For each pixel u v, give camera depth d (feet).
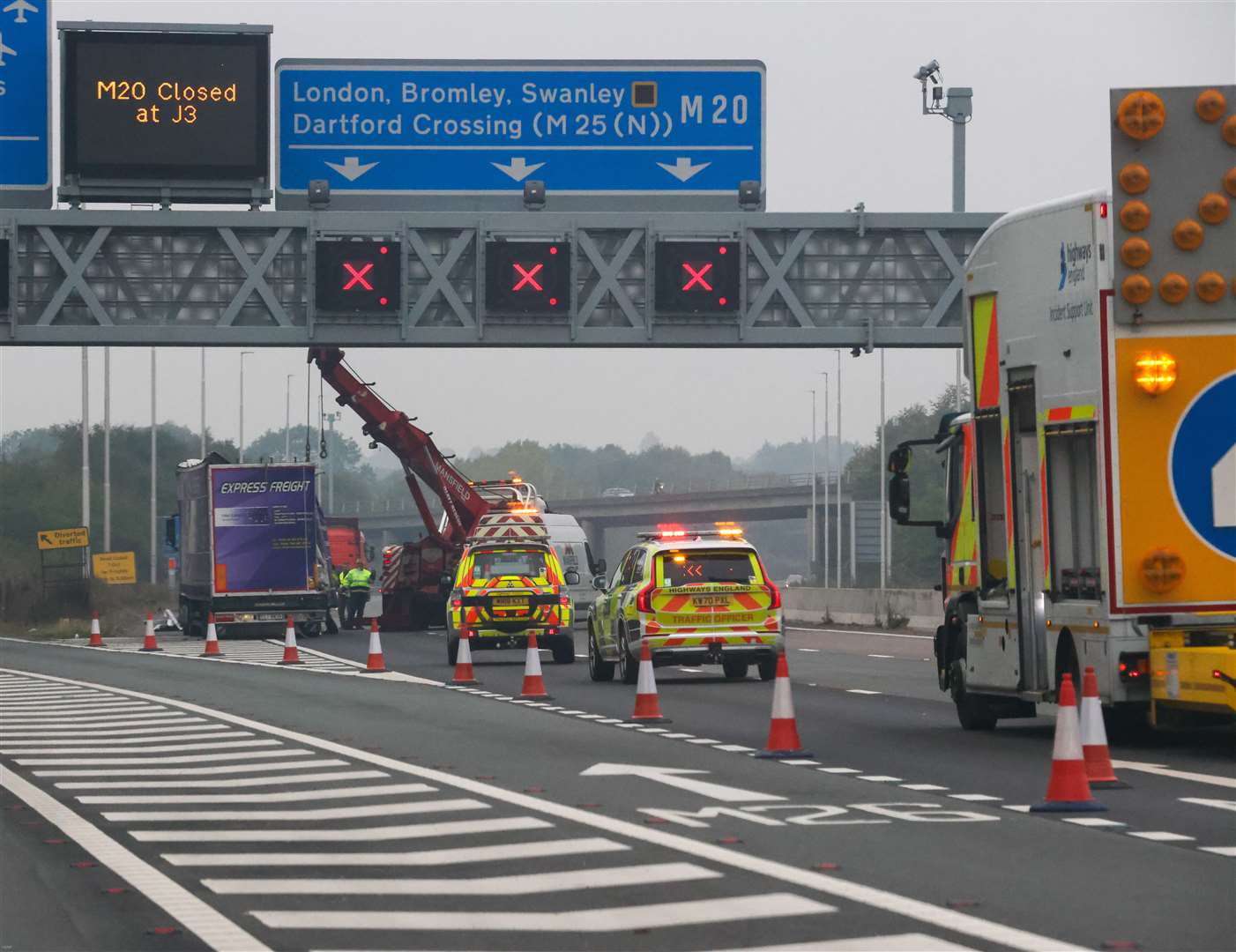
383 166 330.95
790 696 153.79
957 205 357.00
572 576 397.39
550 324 337.72
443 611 475.72
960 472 180.86
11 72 327.47
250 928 83.71
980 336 167.02
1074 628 151.12
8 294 331.77
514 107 329.72
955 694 176.86
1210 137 145.79
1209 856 99.35
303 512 440.86
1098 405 146.30
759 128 329.31
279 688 247.09
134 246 338.75
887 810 118.62
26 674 290.15
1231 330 146.20
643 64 329.72
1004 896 88.12
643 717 189.37
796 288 342.03
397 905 88.43
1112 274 146.72
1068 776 117.39
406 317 335.26
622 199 330.54
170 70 327.67
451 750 160.86
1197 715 144.05
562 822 114.52
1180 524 145.89
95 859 104.47
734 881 92.99
